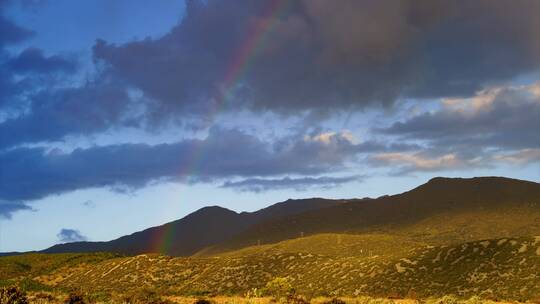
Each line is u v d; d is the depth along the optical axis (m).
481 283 77.25
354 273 92.00
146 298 52.03
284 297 47.72
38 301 42.22
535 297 65.44
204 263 114.06
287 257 112.44
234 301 45.00
